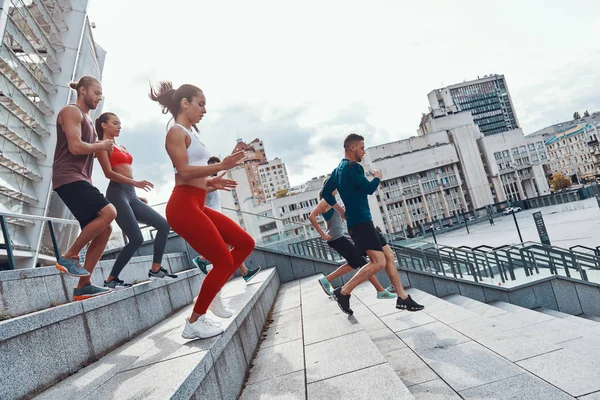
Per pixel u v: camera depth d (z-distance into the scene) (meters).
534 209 97.19
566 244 35.22
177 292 5.26
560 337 4.35
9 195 11.27
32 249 4.47
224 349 2.82
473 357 3.61
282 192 137.50
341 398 2.40
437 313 5.46
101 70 22.34
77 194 3.41
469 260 11.52
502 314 7.37
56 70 15.01
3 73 11.47
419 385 3.20
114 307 3.50
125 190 4.49
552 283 11.22
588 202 71.50
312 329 4.39
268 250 10.88
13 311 3.37
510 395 2.78
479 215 107.44
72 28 16.06
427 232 102.69
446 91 141.25
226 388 2.62
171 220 2.89
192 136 3.02
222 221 3.20
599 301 11.11
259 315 4.87
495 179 112.19
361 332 3.80
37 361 2.44
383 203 105.62
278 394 2.68
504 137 114.62
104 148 3.48
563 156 150.88
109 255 7.57
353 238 4.83
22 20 12.69
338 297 4.75
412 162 107.31
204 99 3.16
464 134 110.75
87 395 2.08
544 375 3.01
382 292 5.02
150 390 1.92
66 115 3.39
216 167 2.83
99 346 3.12
